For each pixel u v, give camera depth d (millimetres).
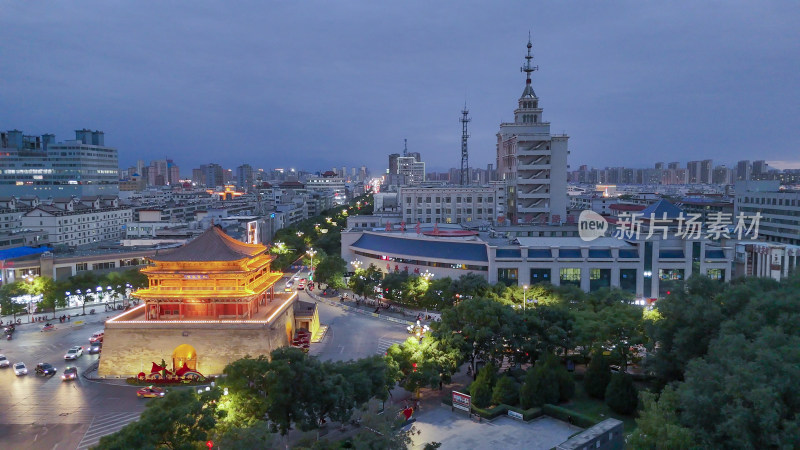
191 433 51406
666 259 123312
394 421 52969
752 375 46906
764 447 45312
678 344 71125
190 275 91625
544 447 63031
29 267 138250
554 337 81625
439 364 76250
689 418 49562
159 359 89438
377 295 134875
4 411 74812
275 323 95438
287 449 61938
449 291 116125
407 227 178250
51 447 64250
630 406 70688
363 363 69250
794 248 120812
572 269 124438
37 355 99188
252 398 60781
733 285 87062
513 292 109125
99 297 131500
